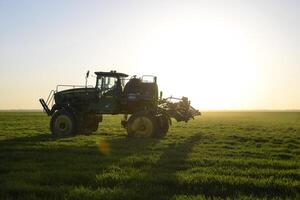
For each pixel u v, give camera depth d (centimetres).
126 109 2728
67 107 2666
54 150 1767
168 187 1046
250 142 2425
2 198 905
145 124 2470
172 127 3991
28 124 4109
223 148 2023
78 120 2630
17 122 4581
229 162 1472
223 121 5975
